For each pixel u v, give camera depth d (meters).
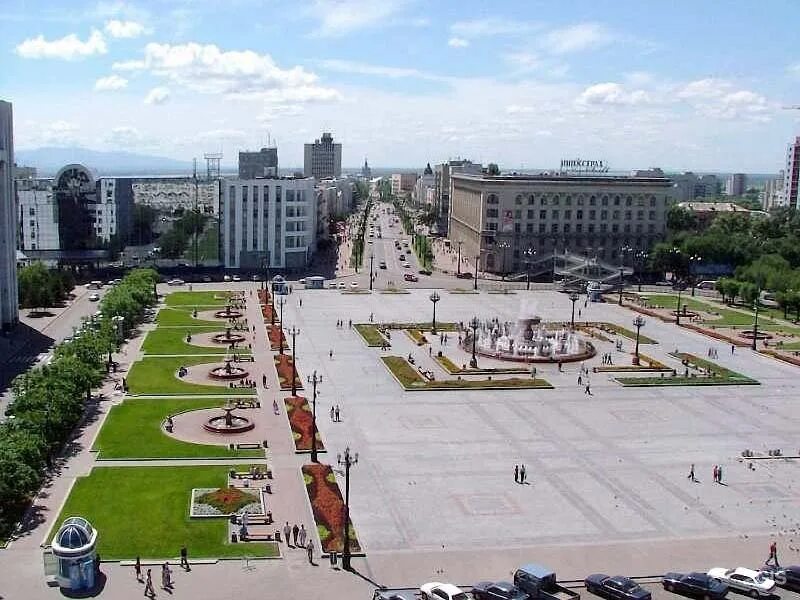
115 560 75.44
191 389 135.25
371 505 90.69
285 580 73.06
